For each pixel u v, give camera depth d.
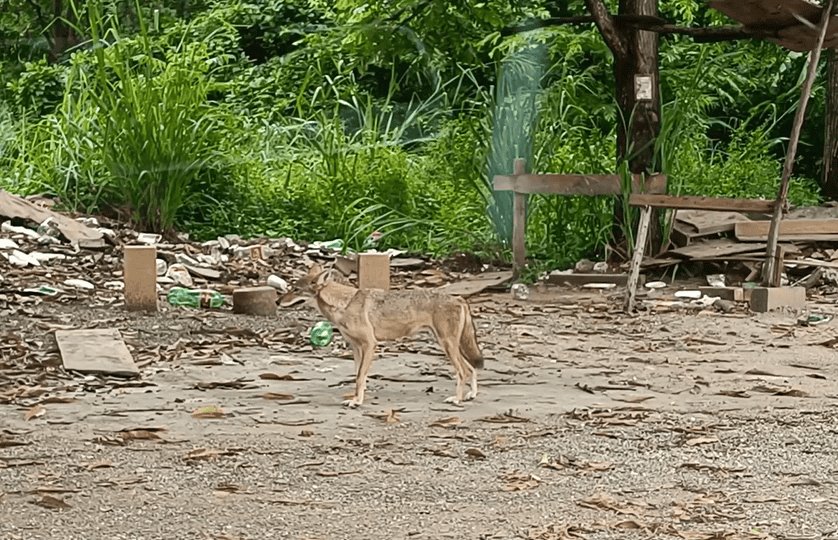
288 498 7.27
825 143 23.23
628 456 8.30
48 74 25.83
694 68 24.88
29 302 14.00
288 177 20.94
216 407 9.48
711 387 10.74
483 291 16.75
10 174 20.30
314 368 11.39
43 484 7.51
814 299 16.08
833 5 15.57
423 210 20.62
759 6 15.80
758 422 9.36
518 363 11.86
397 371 11.29
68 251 16.69
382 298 9.88
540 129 20.72
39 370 10.93
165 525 6.74
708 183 21.08
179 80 20.00
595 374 11.31
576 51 24.56
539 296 16.36
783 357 12.30
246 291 14.05
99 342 11.75
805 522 6.85
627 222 17.66
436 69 24.84
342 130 22.42
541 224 19.47
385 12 21.69
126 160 18.97
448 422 9.25
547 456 8.27
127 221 19.09
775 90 27.62
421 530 6.68
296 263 17.77
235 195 20.41
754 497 7.33
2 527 6.69
